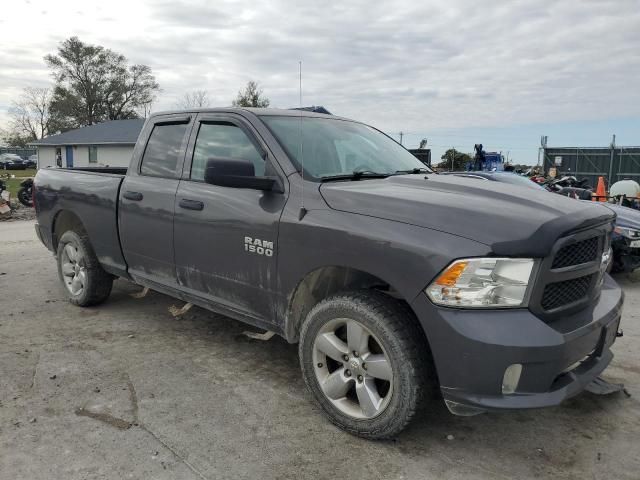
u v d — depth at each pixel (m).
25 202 17.06
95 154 43.28
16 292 5.88
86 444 2.88
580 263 2.79
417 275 2.63
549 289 2.63
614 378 3.90
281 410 3.32
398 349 2.74
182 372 3.85
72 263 5.37
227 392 3.54
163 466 2.71
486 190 3.08
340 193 3.11
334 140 3.91
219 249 3.66
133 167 4.58
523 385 2.52
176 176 4.15
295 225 3.16
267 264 3.35
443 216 2.71
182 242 3.96
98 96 70.19
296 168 3.38
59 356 4.07
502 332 2.46
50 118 72.44
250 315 3.60
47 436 2.95
